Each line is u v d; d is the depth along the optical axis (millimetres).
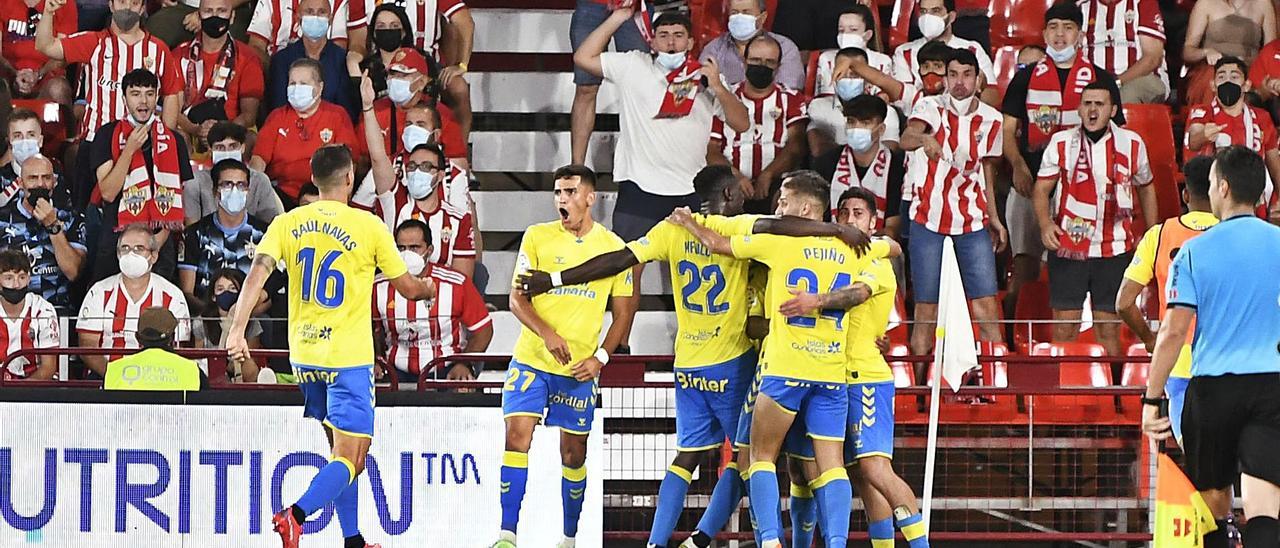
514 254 40875
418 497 30438
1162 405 23938
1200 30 42875
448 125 39562
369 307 27328
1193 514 23938
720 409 28016
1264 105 41906
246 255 36719
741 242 26688
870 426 27500
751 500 26703
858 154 38531
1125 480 33438
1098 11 42625
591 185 28562
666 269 40312
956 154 37031
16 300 34031
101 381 31922
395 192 38000
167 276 36750
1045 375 33156
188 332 34000
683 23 38188
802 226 26625
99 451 30203
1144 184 38719
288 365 34562
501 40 44031
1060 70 39906
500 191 41875
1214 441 23516
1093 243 37750
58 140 39625
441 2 41188
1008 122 39812
